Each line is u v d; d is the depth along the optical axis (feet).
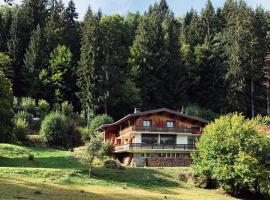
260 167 170.81
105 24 352.28
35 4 401.08
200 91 376.48
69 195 132.57
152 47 362.74
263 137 179.83
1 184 136.77
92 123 291.38
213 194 171.22
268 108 355.36
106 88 323.37
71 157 211.41
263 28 393.70
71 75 350.23
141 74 355.97
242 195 177.06
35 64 344.90
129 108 339.16
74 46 384.47
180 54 377.30
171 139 244.42
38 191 128.77
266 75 365.20
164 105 355.15
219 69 367.25
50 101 339.57
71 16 444.14
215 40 401.29
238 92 344.90
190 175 187.32
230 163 173.88
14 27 369.50
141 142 238.68
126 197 142.41
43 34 358.02
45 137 264.72
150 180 179.93
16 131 258.57
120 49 363.35
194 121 248.11
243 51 350.84
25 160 200.23
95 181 166.71
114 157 248.11
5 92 200.95
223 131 180.14
